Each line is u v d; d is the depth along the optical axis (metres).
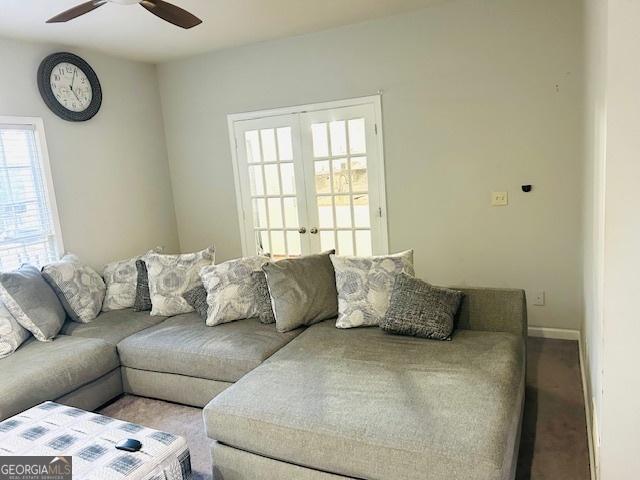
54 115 3.77
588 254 2.57
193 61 4.61
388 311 2.72
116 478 1.62
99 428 1.96
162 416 2.83
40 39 3.60
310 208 4.40
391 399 1.96
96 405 2.94
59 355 2.81
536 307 3.70
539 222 3.58
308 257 3.19
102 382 2.98
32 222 3.63
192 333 3.04
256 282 3.17
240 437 2.00
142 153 4.63
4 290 3.00
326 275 3.12
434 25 3.63
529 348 3.49
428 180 3.89
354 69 3.97
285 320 2.94
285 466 1.93
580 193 3.28
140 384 3.05
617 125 1.52
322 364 2.36
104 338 3.12
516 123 3.52
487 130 3.62
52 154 3.76
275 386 2.17
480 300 2.79
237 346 2.75
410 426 1.76
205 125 4.71
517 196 3.61
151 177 4.74
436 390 2.00
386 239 4.14
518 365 2.29
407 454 1.67
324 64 4.07
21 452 1.79
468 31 3.54
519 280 3.72
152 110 4.75
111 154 4.29
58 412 2.12
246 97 4.46
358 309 2.86
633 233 1.55
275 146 4.43
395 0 3.39
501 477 1.57
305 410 1.94
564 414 2.58
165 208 4.92
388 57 3.83
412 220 4.01
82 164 4.02
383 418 1.82
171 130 4.88
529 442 2.35
